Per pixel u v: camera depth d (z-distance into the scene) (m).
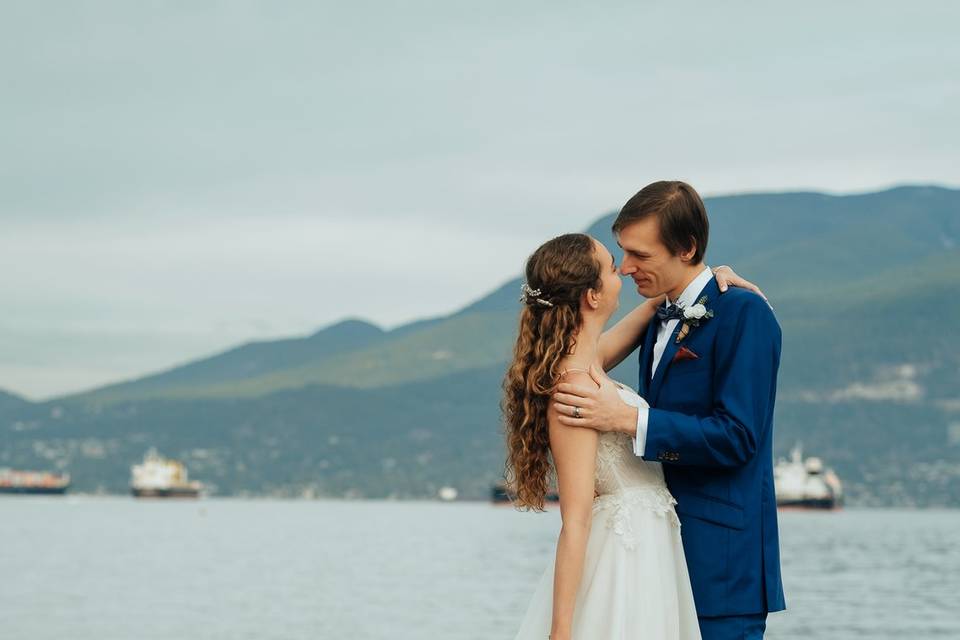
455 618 31.19
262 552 65.81
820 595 39.28
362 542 80.50
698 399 4.88
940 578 47.12
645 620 4.74
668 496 4.88
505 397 4.95
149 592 39.28
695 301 4.95
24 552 62.22
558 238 4.90
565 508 4.71
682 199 4.88
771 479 4.93
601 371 5.01
